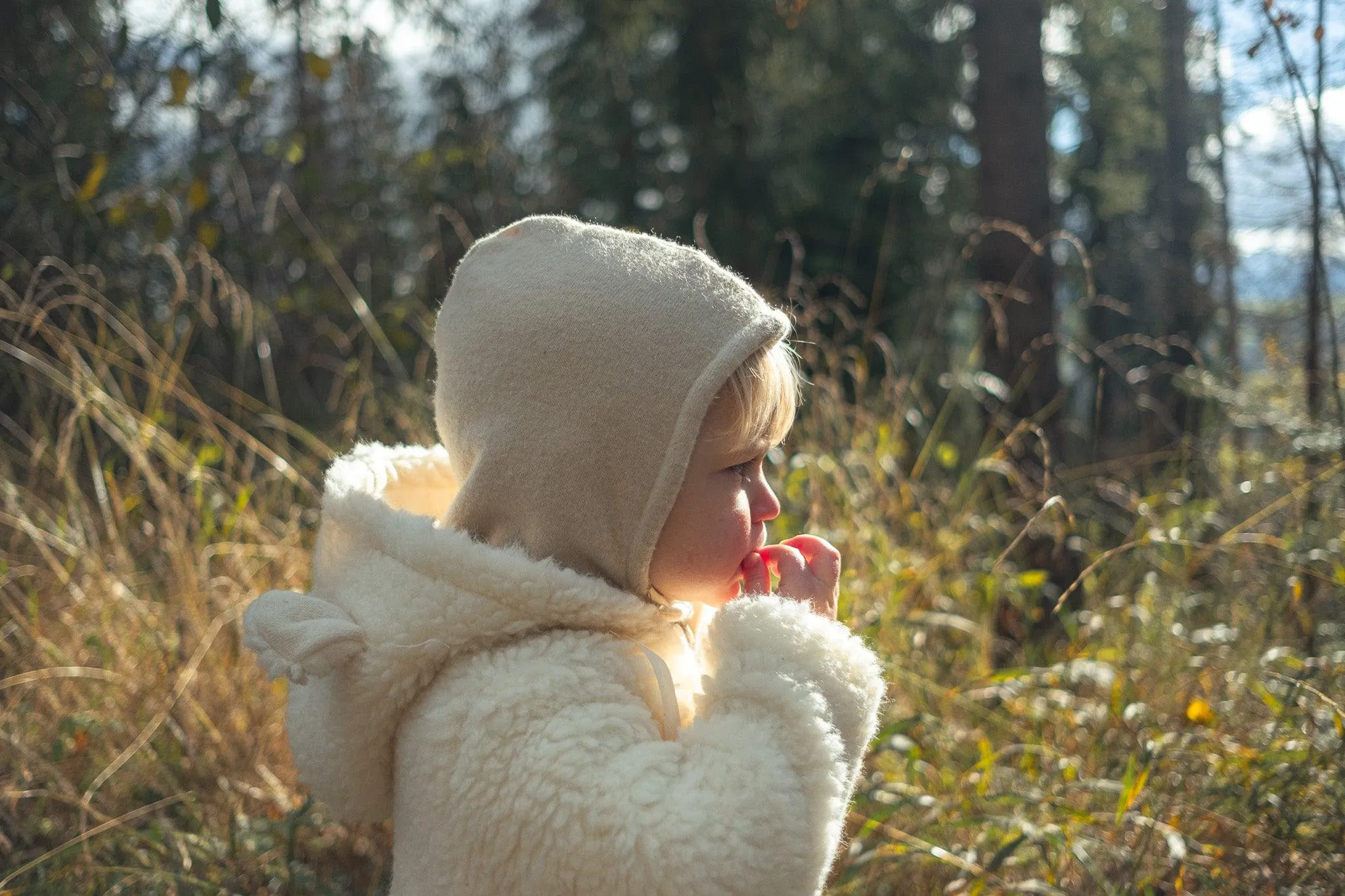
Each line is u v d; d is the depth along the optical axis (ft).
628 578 3.63
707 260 3.75
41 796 6.65
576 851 3.16
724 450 3.62
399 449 4.68
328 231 16.72
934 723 7.14
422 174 17.94
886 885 6.11
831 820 3.39
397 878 3.64
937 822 6.37
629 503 3.54
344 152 18.40
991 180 13.56
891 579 8.36
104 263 12.03
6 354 10.29
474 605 3.48
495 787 3.28
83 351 11.03
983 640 8.46
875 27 36.70
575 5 31.04
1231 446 10.42
